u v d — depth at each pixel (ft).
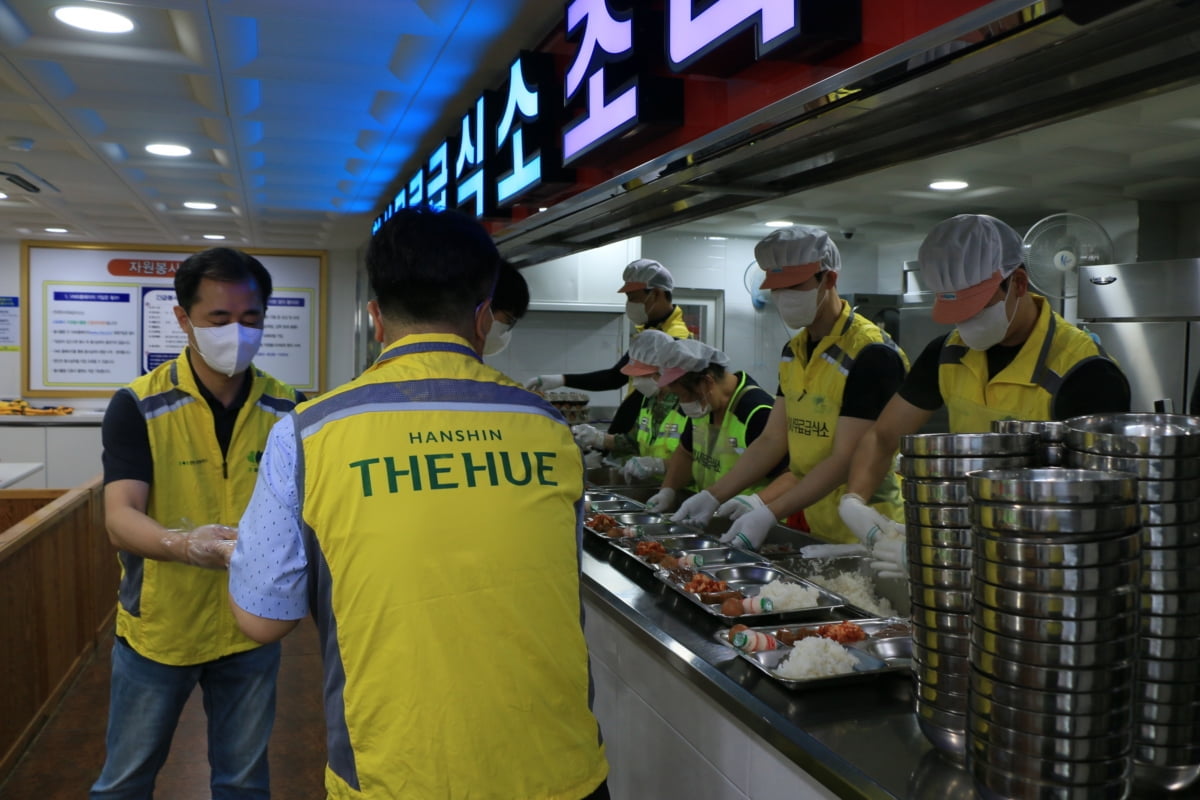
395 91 11.28
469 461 3.74
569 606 3.84
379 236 4.09
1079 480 2.94
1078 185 13.50
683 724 5.54
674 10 6.07
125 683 6.11
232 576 3.82
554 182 8.64
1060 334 6.37
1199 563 3.29
